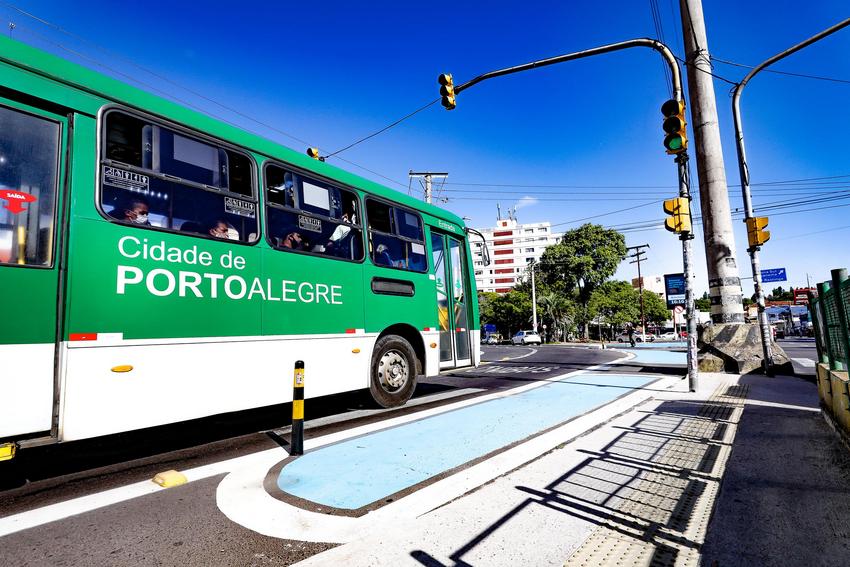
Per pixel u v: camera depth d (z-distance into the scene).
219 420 6.64
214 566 2.45
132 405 3.84
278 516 3.07
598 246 52.66
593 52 8.91
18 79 3.47
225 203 4.80
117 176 3.95
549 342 57.00
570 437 5.11
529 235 107.44
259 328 4.96
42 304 3.42
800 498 3.29
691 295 8.75
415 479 3.74
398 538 2.72
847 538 2.67
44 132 3.59
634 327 81.69
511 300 58.34
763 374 11.20
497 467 4.03
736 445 4.77
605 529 2.84
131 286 3.92
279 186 5.46
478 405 7.33
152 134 4.27
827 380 5.56
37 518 3.10
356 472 3.95
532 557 2.49
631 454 4.47
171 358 4.14
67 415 3.46
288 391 5.19
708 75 12.84
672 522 2.95
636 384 9.67
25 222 3.40
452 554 2.53
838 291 4.77
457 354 8.45
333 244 6.07
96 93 3.91
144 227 4.07
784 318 62.69
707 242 12.70
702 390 8.77
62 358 3.48
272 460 4.42
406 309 7.22
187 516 3.12
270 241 5.21
